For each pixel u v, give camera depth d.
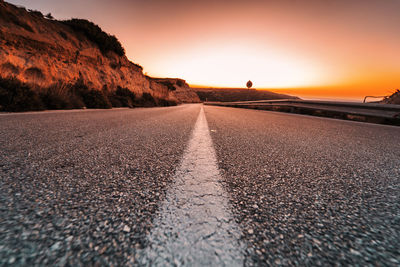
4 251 0.42
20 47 5.78
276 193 0.81
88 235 0.49
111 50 11.45
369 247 0.49
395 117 5.61
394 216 0.65
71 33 8.52
